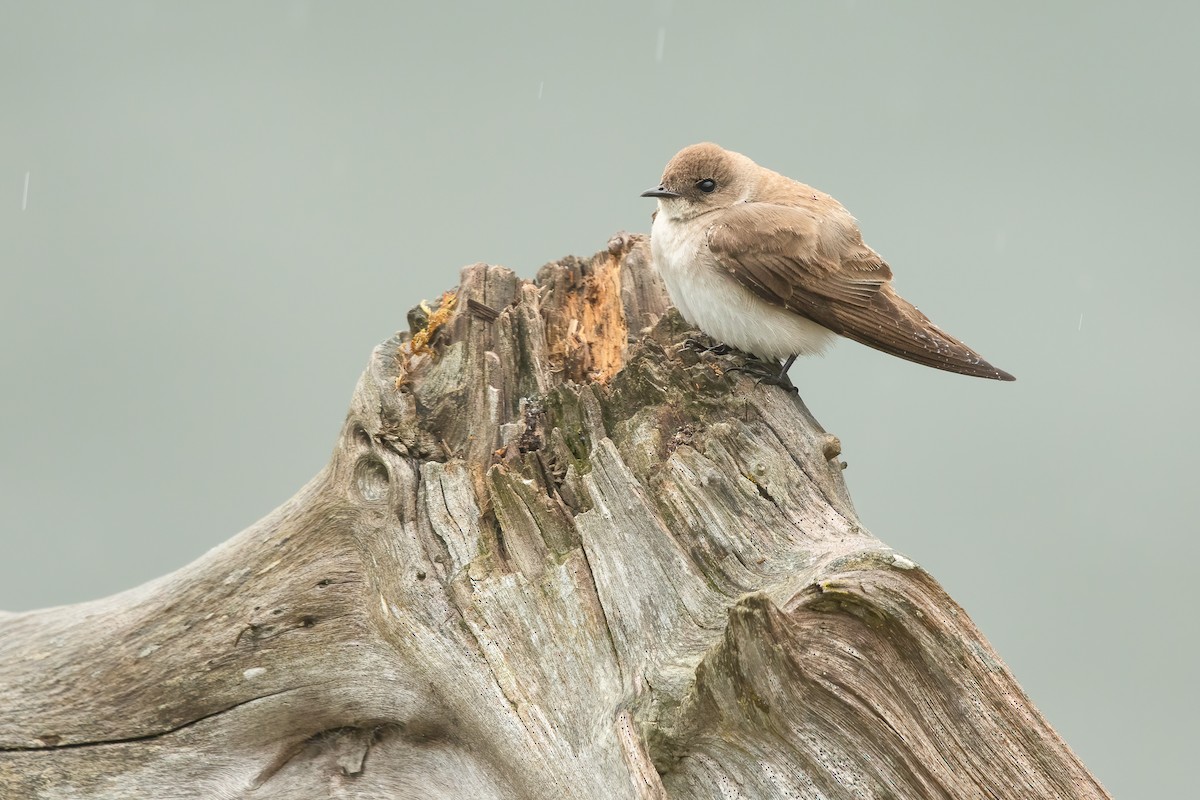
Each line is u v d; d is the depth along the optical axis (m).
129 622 10.91
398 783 10.34
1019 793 8.77
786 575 9.37
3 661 10.91
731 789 9.00
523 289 12.22
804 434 10.45
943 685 8.85
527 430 10.85
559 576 9.84
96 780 10.50
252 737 10.55
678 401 10.68
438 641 9.97
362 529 10.71
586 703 9.41
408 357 11.63
